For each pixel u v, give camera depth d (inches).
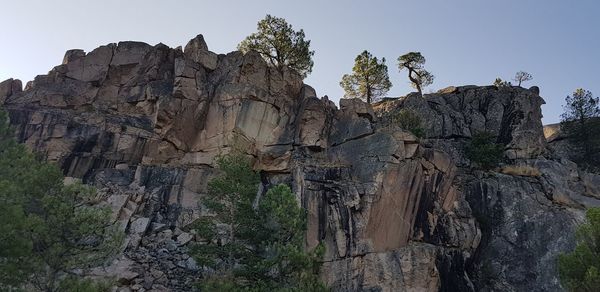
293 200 1270.9
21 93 1897.1
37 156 1641.2
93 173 1672.0
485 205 1759.4
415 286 1480.1
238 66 1920.5
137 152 1753.2
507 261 1615.4
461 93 2327.8
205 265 1291.8
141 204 1565.0
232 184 1368.1
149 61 2004.2
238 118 1782.7
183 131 1796.3
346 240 1492.4
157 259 1381.6
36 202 1031.0
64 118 1732.3
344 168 1686.8
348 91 2755.9
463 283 1569.9
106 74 1973.4
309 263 1147.3
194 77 1889.8
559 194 1795.0
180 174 1683.1
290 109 1926.7
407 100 2298.2
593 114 2399.1
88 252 1014.4
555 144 2498.8
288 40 2340.1
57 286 989.2
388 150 1669.5
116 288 1205.1
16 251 892.0
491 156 1951.3
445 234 1642.5
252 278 1219.2
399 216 1593.3
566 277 1101.7
